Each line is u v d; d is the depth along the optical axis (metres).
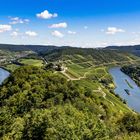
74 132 50.12
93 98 132.00
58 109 67.25
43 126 55.28
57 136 49.56
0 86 140.12
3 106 104.94
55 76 136.62
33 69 147.75
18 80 132.50
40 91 115.50
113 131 63.75
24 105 103.00
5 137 60.69
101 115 106.81
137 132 78.06
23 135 58.16
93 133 51.19
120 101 193.00
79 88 134.62
